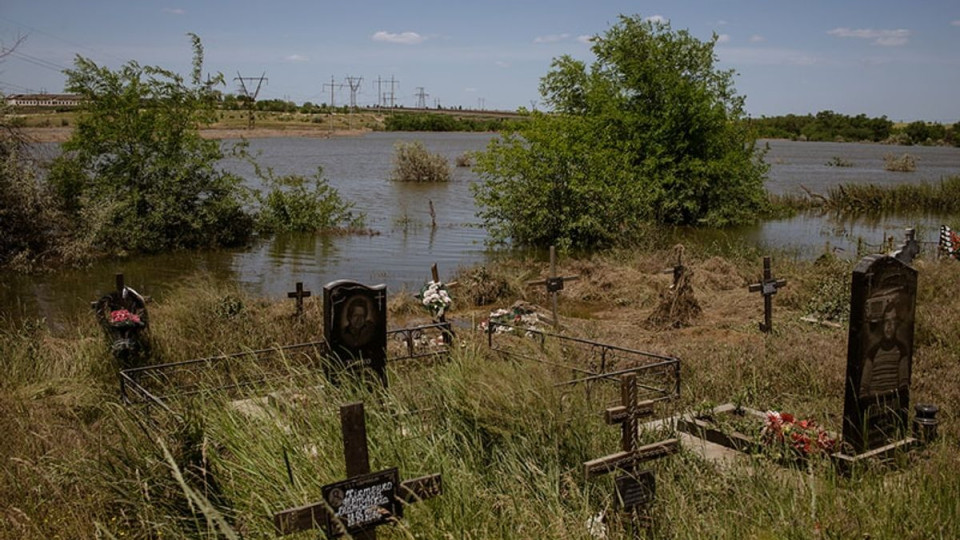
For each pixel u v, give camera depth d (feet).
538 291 60.03
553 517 15.33
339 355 26.78
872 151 381.60
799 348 34.58
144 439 18.28
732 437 22.56
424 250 84.17
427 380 24.20
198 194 89.40
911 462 19.94
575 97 112.47
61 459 19.44
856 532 14.84
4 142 76.13
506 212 90.07
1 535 16.16
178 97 88.17
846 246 87.51
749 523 16.37
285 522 12.48
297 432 17.10
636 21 111.04
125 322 34.17
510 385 20.08
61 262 74.18
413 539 13.25
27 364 31.81
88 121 84.89
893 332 21.29
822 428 22.41
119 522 16.29
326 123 625.41
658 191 102.99
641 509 16.90
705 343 39.29
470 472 17.37
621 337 42.63
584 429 20.02
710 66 110.32
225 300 42.96
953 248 64.54
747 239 94.79
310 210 97.50
